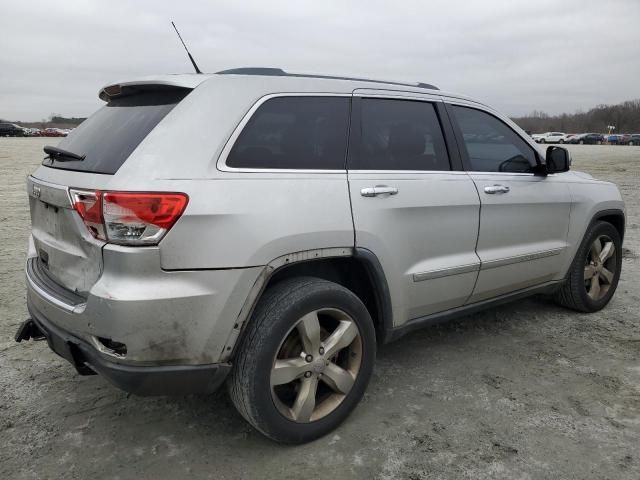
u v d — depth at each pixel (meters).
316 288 2.60
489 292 3.66
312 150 2.78
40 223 2.87
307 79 2.87
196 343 2.33
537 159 4.03
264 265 2.44
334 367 2.73
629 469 2.51
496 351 3.81
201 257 2.29
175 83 2.58
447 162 3.38
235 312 2.40
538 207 3.85
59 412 2.98
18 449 2.64
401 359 3.68
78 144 2.79
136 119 2.59
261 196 2.47
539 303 4.86
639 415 2.98
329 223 2.65
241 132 2.53
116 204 2.20
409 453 2.63
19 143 39.44
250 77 2.69
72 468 2.51
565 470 2.50
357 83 3.06
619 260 4.74
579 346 3.91
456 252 3.34
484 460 2.58
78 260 2.45
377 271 2.88
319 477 2.46
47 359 3.62
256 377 2.44
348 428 2.84
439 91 3.50
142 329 2.22
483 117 3.71
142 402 3.10
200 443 2.71
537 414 2.98
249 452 2.64
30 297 2.80
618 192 4.66
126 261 2.20
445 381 3.36
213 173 2.39
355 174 2.87
